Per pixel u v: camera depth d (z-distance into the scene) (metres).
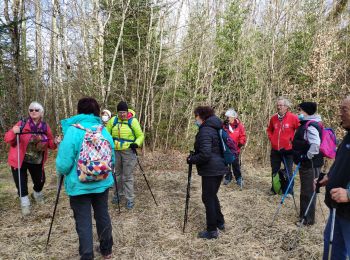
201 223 4.71
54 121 12.03
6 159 9.20
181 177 7.57
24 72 11.70
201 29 10.85
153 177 7.50
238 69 11.80
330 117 10.73
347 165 2.54
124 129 5.19
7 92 10.93
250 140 10.49
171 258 3.71
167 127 11.38
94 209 3.63
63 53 9.59
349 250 2.54
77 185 3.30
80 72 9.51
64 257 3.74
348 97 2.54
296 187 6.73
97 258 3.70
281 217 4.96
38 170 5.19
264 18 11.54
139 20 9.95
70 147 3.26
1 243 4.04
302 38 12.33
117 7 9.32
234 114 6.72
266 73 10.48
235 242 4.09
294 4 10.59
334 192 2.48
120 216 4.96
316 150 4.25
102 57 8.93
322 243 4.02
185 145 10.98
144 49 10.26
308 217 4.57
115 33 9.98
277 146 5.94
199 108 4.11
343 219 2.57
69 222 4.68
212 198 4.11
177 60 11.18
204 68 11.50
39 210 5.12
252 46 11.86
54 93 10.95
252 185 6.94
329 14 13.27
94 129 3.45
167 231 4.43
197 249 3.92
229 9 12.25
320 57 10.70
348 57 12.18
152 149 10.95
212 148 4.02
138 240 4.16
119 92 10.56
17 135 4.73
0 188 6.36
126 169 5.24
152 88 10.25
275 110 9.98
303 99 10.91
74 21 8.93
